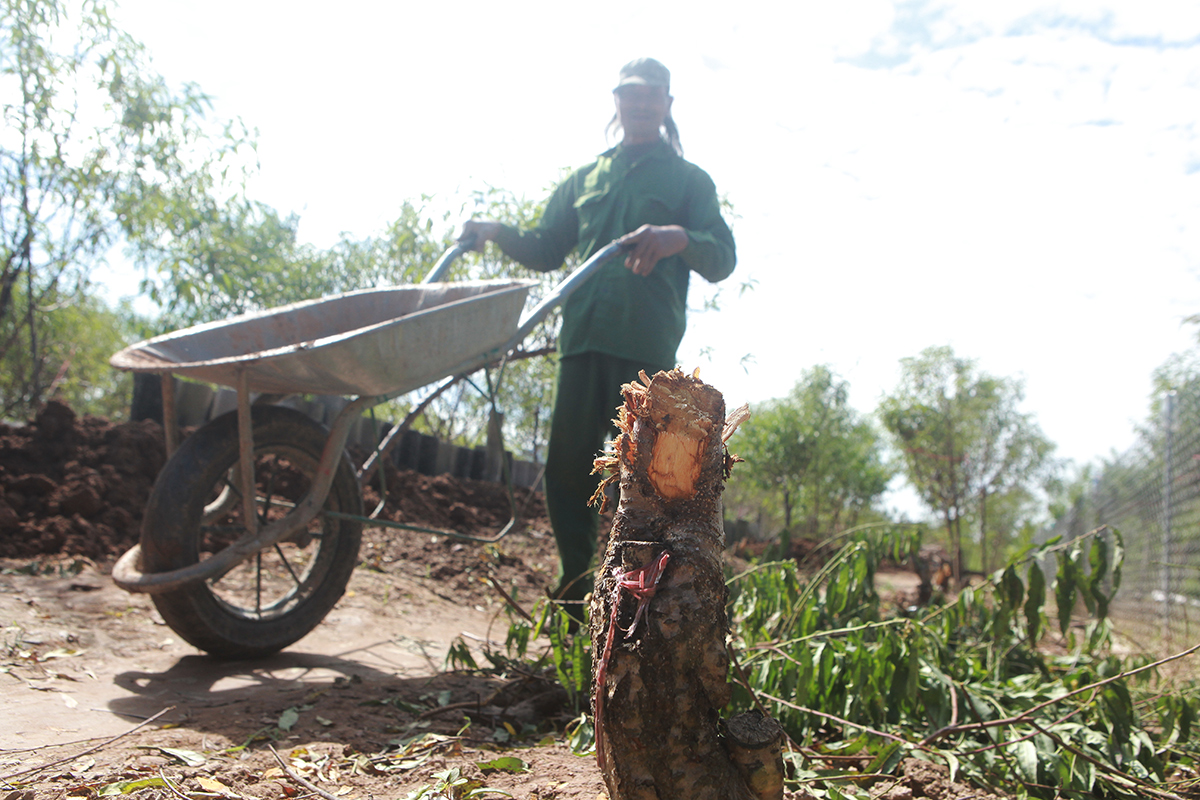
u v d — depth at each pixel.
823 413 13.70
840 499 14.57
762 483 13.58
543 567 6.87
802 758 2.57
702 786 1.42
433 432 9.95
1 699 2.66
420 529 3.95
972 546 18.16
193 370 3.32
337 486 3.93
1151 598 7.84
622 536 1.56
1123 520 9.47
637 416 1.60
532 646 4.38
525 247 4.82
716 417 1.59
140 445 6.11
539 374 9.49
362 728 2.74
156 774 2.16
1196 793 2.67
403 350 3.43
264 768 2.31
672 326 4.36
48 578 4.31
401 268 8.72
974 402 13.82
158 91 8.16
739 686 2.80
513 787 2.24
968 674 3.54
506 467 4.14
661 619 1.45
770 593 3.80
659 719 1.44
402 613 4.84
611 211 4.45
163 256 8.40
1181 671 4.91
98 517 5.29
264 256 8.73
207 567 3.20
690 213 4.43
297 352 3.12
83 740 2.42
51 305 9.30
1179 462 7.24
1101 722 2.95
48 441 5.79
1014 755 2.71
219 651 3.46
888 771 2.56
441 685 3.41
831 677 2.96
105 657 3.36
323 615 3.83
